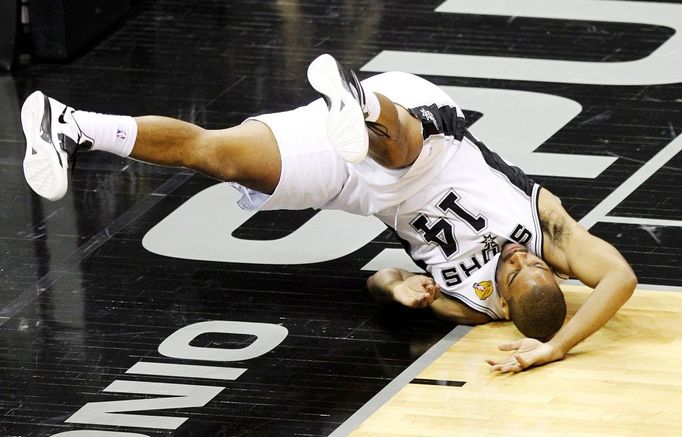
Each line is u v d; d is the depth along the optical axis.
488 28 20.42
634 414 12.56
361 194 14.05
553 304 13.41
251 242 15.73
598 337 13.80
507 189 13.94
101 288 14.96
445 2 21.30
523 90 18.66
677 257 15.07
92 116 12.91
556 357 13.34
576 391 12.94
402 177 13.62
